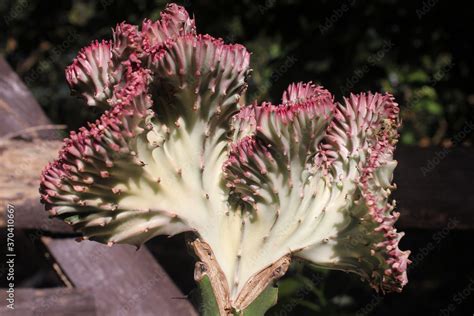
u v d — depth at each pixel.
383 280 0.59
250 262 0.58
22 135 1.01
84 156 0.54
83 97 0.59
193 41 0.56
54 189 0.56
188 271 1.50
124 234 0.57
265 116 0.56
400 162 1.15
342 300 1.43
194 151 0.58
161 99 0.57
